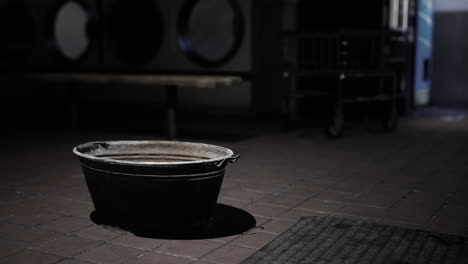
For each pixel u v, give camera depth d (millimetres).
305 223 2303
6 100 5871
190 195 2164
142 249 2094
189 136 4250
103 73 4863
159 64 5715
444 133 4410
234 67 5305
